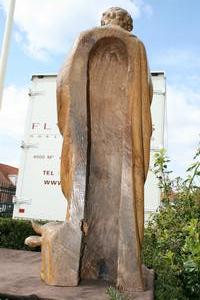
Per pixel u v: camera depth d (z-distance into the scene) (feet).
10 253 13.42
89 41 10.11
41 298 7.96
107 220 10.00
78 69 10.04
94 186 10.11
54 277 8.85
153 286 9.53
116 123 10.37
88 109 10.19
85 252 9.82
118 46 10.25
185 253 12.90
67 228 9.11
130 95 10.07
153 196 25.50
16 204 27.84
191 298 11.89
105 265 9.80
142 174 9.75
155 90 26.89
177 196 15.43
